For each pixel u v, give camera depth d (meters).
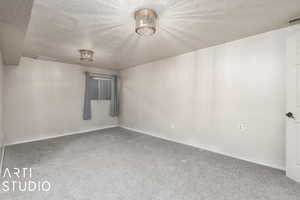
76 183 1.86
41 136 3.86
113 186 1.80
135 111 4.86
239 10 1.74
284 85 2.18
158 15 1.83
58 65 4.16
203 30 2.27
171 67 3.75
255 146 2.46
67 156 2.72
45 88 3.93
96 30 2.23
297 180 1.89
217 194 1.67
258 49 2.41
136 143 3.52
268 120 2.33
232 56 2.70
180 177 2.02
